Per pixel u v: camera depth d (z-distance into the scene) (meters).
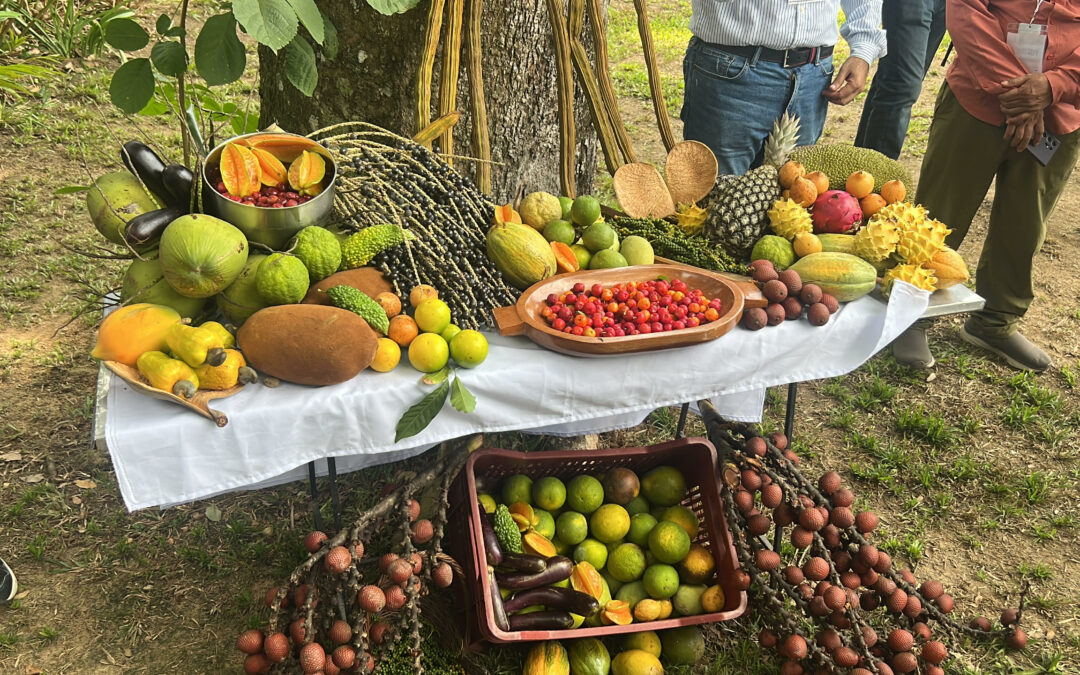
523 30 2.83
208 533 2.81
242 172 1.99
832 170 2.58
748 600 2.53
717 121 3.41
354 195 2.11
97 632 2.46
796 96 3.37
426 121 2.46
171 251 1.77
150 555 2.71
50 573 2.63
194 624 2.50
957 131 3.38
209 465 1.83
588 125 3.23
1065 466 3.29
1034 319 4.20
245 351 1.84
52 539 2.74
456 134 2.94
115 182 2.07
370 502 2.93
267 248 1.97
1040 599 2.72
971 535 2.99
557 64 2.65
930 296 2.41
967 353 3.92
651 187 2.63
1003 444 3.39
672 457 2.50
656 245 2.46
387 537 2.62
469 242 2.18
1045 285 4.49
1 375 3.37
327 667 1.92
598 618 2.25
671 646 2.34
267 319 1.82
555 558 2.27
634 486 2.43
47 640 2.42
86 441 3.12
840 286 2.26
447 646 2.27
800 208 2.43
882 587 2.27
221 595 2.60
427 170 2.20
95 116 5.32
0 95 5.23
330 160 2.07
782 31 3.20
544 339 2.04
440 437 2.05
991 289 3.71
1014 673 2.46
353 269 2.04
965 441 3.41
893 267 2.40
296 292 1.88
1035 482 3.17
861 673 2.14
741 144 3.45
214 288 1.81
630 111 6.62
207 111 3.05
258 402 1.84
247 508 2.92
